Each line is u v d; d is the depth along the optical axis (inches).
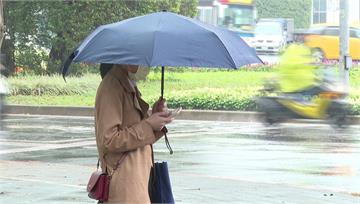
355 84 1860.2
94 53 327.3
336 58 2053.4
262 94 1525.6
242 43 345.4
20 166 888.3
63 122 1621.6
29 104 1974.7
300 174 824.3
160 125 351.9
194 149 1075.3
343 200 652.7
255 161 936.9
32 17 2290.8
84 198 652.1
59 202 632.4
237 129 1417.3
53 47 2274.9
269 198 658.8
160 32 322.7
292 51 1501.0
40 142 1198.3
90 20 2231.8
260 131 1359.5
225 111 1722.4
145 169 353.1
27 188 708.0
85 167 883.4
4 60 2194.9
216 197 660.7
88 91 2078.0
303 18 2428.6
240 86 1956.2
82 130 1416.1
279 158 967.0
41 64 2293.3
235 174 824.9
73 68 2150.6
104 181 348.8
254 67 2044.8
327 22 2258.9
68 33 2258.9
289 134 1295.5
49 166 890.1
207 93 1831.9
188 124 1558.8
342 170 855.1
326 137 1242.0
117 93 348.5
